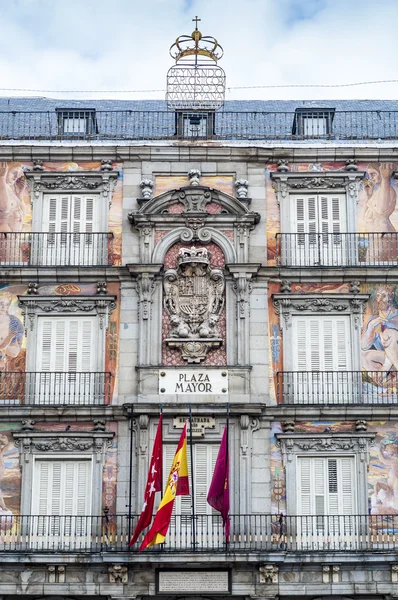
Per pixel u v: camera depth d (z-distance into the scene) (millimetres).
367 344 50281
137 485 48250
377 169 52562
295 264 51188
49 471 48812
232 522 47875
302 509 48406
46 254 51375
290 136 55125
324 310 50531
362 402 49406
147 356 49562
